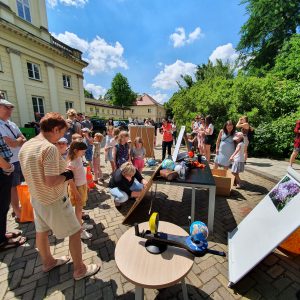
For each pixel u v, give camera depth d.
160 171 2.71
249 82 8.19
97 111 36.84
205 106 9.42
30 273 1.99
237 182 4.28
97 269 2.00
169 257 1.44
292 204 1.69
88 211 3.32
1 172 2.24
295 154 5.53
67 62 13.59
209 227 2.61
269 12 13.22
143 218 3.08
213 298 1.71
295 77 9.02
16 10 9.95
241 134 4.01
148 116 50.03
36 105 11.38
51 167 1.45
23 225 2.87
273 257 2.19
